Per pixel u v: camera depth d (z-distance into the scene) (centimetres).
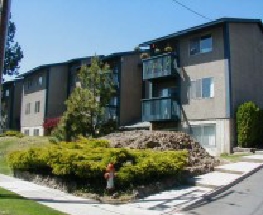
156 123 3150
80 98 2792
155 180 1459
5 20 1215
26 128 4816
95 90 2919
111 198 1288
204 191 1365
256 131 2523
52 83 4416
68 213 1084
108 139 2053
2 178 1847
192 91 2873
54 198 1320
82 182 1459
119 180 1364
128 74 3706
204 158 1834
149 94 3400
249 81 2839
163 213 1110
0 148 2902
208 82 2773
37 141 3075
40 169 1722
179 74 2986
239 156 2188
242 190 1356
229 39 2698
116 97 3625
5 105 5709
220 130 2650
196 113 2822
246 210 1121
